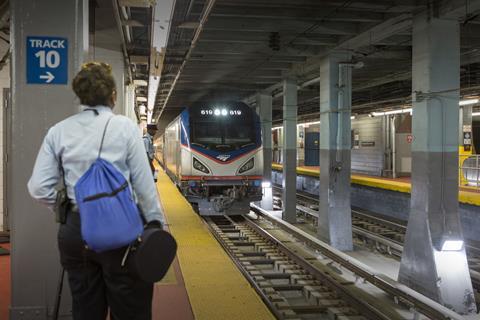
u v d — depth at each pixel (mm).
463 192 13617
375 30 9539
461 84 14289
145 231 2148
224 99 20625
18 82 3297
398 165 20859
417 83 8383
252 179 13289
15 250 3283
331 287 7562
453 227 8062
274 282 8273
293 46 11672
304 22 9344
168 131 20703
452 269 7840
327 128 11820
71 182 2156
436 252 7895
